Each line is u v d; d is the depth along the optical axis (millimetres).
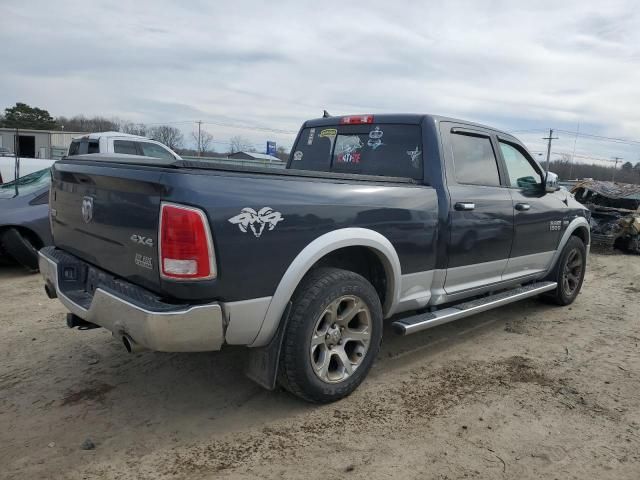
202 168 2797
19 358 4125
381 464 2787
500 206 4543
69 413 3277
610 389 3803
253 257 2848
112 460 2781
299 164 5059
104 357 4156
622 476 2740
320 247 3121
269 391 3611
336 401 3479
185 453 2857
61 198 3734
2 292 6066
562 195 5758
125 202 2945
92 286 3381
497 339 4852
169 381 3744
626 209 11438
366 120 4527
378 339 3619
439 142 4082
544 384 3861
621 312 5945
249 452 2879
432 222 3887
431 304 4098
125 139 10953
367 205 3432
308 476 2672
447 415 3340
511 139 4949
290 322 3117
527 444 3023
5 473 2645
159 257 2715
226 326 2842
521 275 5133
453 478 2688
